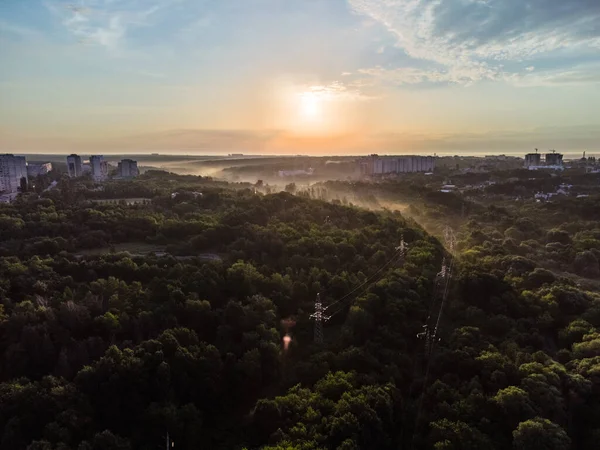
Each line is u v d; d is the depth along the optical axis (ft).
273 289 309.22
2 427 189.37
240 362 239.50
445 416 214.90
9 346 230.48
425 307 307.37
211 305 286.05
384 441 204.13
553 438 190.08
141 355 225.15
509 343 268.41
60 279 292.81
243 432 220.23
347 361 250.78
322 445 187.93
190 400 225.35
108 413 206.59
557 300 315.17
